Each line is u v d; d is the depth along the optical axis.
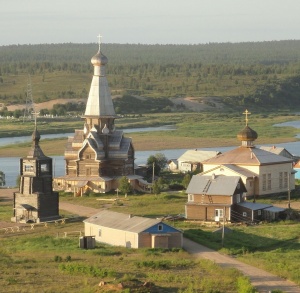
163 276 84.12
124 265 90.69
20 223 126.94
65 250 100.75
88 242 102.56
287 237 109.38
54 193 129.88
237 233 111.62
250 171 145.00
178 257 96.19
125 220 106.94
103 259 94.00
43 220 127.31
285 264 91.25
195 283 82.12
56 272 87.19
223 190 124.69
